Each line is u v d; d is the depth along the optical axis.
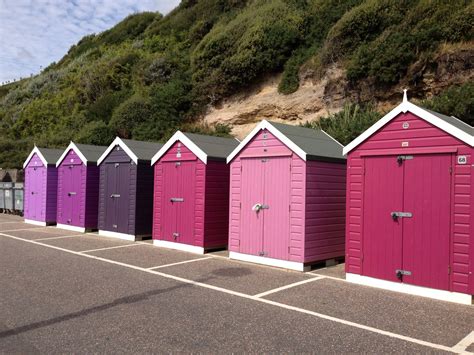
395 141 7.29
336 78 17.61
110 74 32.78
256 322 5.56
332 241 9.35
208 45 24.25
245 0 31.16
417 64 14.79
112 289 7.16
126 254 10.51
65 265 9.10
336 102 17.48
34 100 40.50
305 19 21.47
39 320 5.59
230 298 6.68
